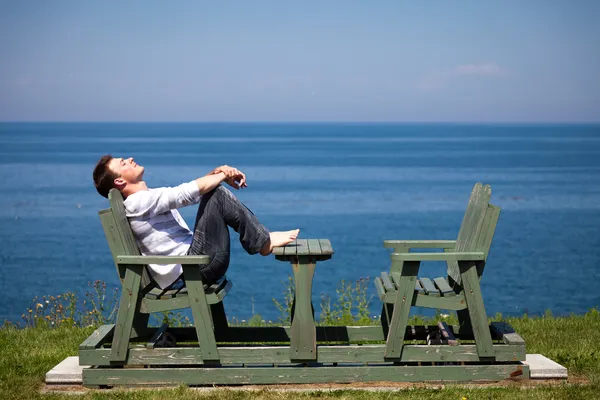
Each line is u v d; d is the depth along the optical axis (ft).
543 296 84.17
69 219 189.88
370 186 298.56
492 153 629.10
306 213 201.46
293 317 22.88
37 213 204.85
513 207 212.23
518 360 22.49
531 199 236.84
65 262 117.50
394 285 23.70
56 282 96.89
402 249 25.91
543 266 108.99
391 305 24.61
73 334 31.53
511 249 128.67
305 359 22.43
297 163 485.97
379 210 208.64
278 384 22.52
